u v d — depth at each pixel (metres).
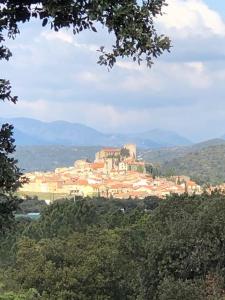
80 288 37.69
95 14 4.83
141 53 5.16
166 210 44.69
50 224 65.94
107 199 109.06
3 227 5.64
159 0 4.98
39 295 34.78
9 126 5.56
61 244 42.81
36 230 63.41
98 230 53.94
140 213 61.50
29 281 36.75
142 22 4.98
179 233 27.88
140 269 30.48
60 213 68.88
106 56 5.24
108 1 4.82
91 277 38.31
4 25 5.42
